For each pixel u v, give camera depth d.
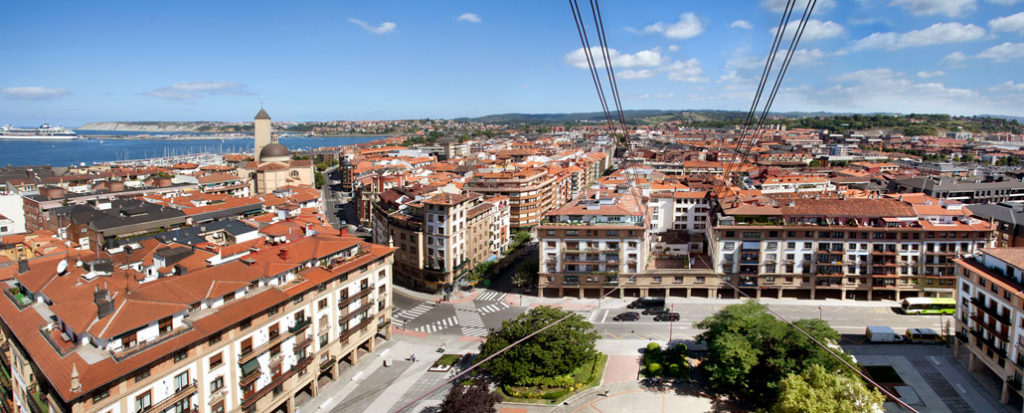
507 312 145.12
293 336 96.69
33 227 195.62
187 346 78.00
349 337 111.94
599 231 147.50
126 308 77.06
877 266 140.75
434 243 157.50
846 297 145.38
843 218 141.75
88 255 105.00
